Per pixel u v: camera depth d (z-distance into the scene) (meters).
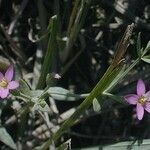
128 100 0.17
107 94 0.16
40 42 0.22
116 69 0.15
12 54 0.23
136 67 0.23
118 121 0.23
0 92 0.16
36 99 0.17
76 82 0.24
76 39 0.23
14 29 0.23
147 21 0.23
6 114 0.22
